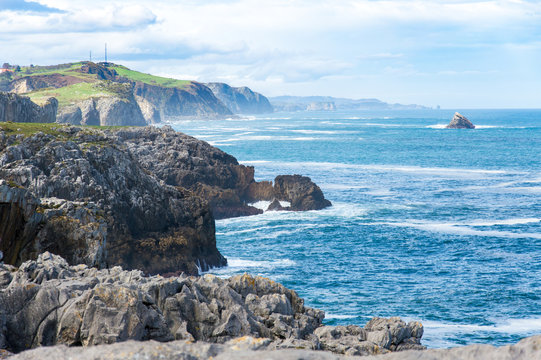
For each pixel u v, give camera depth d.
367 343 22.72
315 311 26.41
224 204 90.69
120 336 15.98
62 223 38.38
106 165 61.00
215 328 20.44
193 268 56.88
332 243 68.19
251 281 26.02
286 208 90.06
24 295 17.30
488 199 98.25
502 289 50.09
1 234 34.00
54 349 8.71
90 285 20.33
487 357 9.00
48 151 58.72
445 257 61.75
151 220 59.78
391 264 58.94
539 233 72.56
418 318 42.56
